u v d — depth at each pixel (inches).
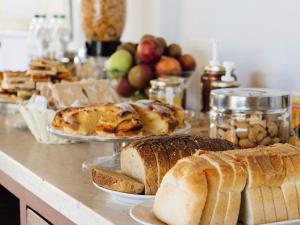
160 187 38.0
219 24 84.0
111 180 42.8
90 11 91.0
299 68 71.7
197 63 89.1
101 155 58.6
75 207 43.8
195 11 88.7
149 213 38.4
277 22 74.3
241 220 38.0
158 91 74.4
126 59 81.1
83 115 57.1
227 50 83.0
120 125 55.5
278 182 37.8
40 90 77.8
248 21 78.9
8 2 152.9
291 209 38.1
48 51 106.3
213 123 55.9
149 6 99.7
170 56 81.7
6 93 81.1
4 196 74.9
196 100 89.9
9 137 67.6
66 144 63.7
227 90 57.1
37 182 50.8
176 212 36.2
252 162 37.5
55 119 59.8
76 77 89.0
